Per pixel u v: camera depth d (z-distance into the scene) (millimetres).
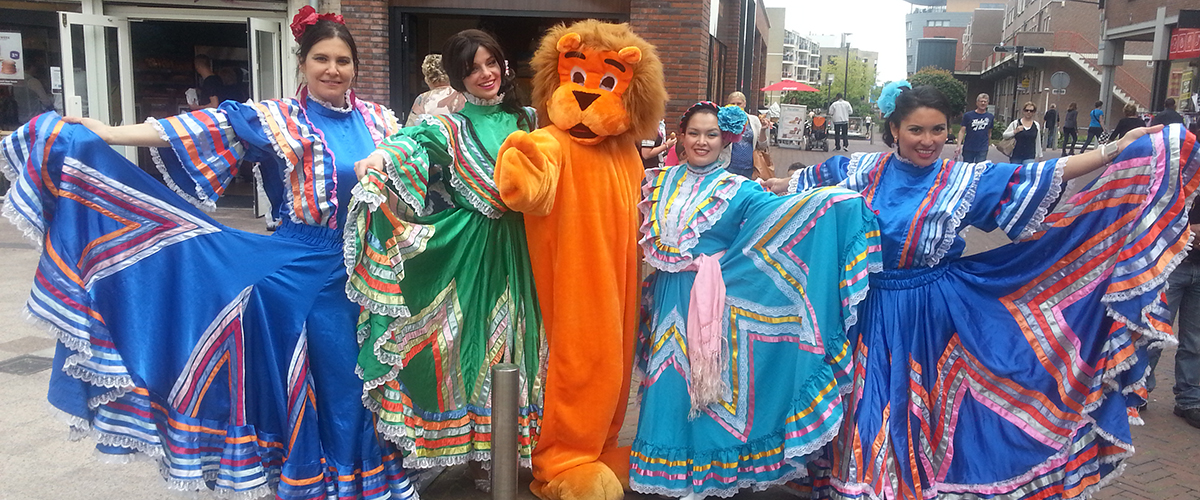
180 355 2934
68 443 3906
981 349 3143
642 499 3365
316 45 3105
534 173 2928
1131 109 15586
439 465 3221
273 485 3082
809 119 29625
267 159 3113
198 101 11000
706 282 3189
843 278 3061
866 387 3139
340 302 3045
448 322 3197
